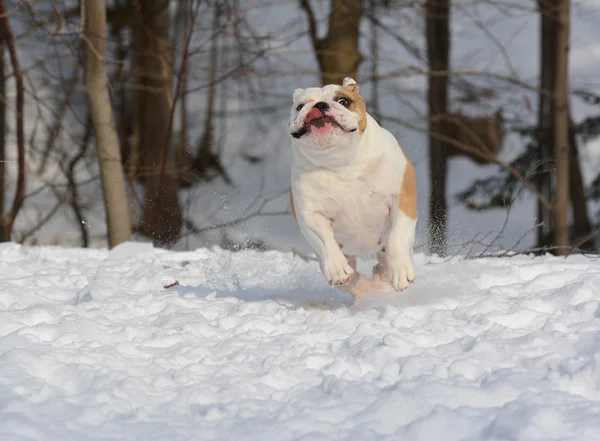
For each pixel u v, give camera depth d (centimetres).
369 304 768
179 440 432
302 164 719
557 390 482
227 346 600
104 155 1531
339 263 713
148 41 2117
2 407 459
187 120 2970
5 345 573
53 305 721
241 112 2931
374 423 449
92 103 1517
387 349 558
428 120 2297
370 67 2786
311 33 2155
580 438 419
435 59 2420
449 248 1105
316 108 665
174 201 2027
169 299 789
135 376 524
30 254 1133
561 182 2011
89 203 2156
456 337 598
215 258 1063
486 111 2694
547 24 2175
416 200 739
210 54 2544
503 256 1074
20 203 1742
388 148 720
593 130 2309
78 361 545
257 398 496
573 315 654
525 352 548
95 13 1480
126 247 1209
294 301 808
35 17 2017
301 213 735
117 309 727
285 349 591
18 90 1667
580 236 2291
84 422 452
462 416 446
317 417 457
